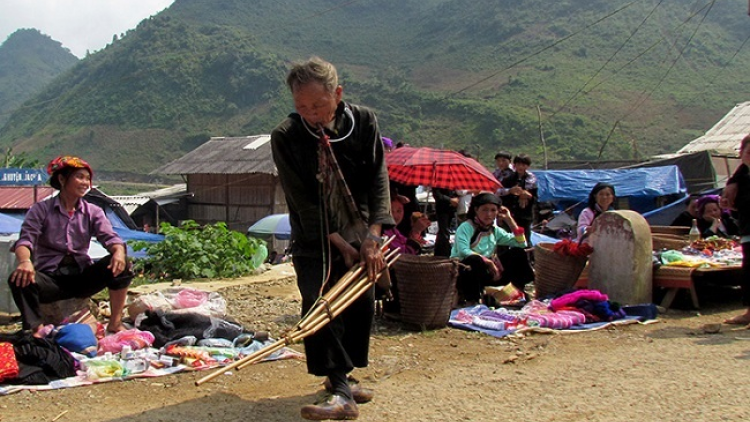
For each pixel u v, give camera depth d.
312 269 4.09
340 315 4.07
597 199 8.27
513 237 7.85
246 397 4.54
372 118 4.09
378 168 4.11
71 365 4.95
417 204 9.41
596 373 4.94
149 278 10.81
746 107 33.16
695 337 6.21
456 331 6.61
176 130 119.31
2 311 7.16
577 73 113.00
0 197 27.30
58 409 4.29
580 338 6.27
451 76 134.62
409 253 7.46
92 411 4.24
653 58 117.12
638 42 123.38
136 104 127.19
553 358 5.50
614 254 7.59
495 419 3.97
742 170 6.75
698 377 4.75
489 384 4.69
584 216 8.29
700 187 22.80
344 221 4.04
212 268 10.77
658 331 6.52
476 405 4.22
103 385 4.78
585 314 6.93
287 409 4.18
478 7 169.38
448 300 6.71
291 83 3.85
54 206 5.83
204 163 40.59
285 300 8.34
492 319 6.81
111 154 113.62
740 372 4.88
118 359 5.30
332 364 3.96
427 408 4.17
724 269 7.75
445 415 4.04
